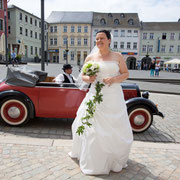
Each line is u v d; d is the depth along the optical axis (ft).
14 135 12.42
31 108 13.42
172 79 52.16
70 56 163.32
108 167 8.23
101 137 7.79
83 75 8.75
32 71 13.87
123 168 8.90
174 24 158.51
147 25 158.20
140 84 42.88
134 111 13.46
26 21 135.54
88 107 7.87
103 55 8.25
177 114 19.51
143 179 8.14
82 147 8.38
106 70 7.93
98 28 156.56
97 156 7.93
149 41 154.40
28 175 8.00
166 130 14.96
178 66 151.64
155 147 11.51
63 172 8.30
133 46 155.02
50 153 9.97
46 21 159.33
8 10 122.31
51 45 164.96
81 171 8.43
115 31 154.92
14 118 13.67
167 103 24.67
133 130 13.73
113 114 8.02
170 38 153.07
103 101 7.98
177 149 11.37
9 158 9.28
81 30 158.51
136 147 11.37
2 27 106.93
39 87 13.37
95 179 7.89
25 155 9.65
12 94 13.12
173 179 8.25
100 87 7.84
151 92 33.42
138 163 9.47
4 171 8.20
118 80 7.86
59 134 13.04
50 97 13.41
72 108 13.43
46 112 13.61
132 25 153.48
